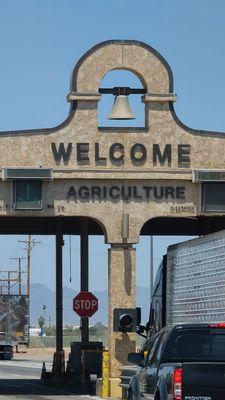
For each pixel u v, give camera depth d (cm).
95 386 3569
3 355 9031
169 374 1705
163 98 3372
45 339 14188
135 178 3362
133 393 2134
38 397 3350
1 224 4434
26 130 3347
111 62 3366
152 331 3253
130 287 3372
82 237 4147
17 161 3341
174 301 2872
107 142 3369
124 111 3173
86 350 3881
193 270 2642
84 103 3369
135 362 2072
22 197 3328
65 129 3359
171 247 2931
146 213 3381
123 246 3381
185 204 3391
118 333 3344
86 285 4138
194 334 1838
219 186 3391
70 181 3362
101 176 3353
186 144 3391
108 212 3372
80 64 3359
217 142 3400
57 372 4331
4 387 4072
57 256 4359
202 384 1658
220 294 2350
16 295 11081
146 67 3372
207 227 3944
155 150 3381
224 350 1830
